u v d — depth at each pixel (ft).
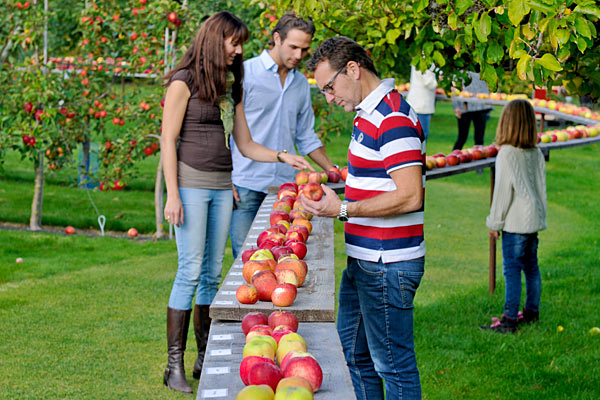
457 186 44.01
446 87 16.21
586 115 36.09
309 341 8.52
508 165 18.67
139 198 37.96
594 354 17.49
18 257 25.89
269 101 17.20
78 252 26.99
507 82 15.79
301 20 15.99
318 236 12.83
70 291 21.94
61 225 31.53
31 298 21.11
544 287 23.70
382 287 10.46
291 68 16.88
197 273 14.85
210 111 14.34
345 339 12.15
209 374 7.61
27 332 18.20
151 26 30.14
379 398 12.18
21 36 30.01
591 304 21.79
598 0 9.70
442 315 20.66
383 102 10.09
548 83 13.15
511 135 18.65
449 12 11.31
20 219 31.71
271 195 16.78
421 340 18.49
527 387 15.43
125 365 16.19
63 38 36.27
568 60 12.71
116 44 31.86
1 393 14.34
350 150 10.62
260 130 17.39
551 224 34.22
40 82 29.17
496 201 19.02
